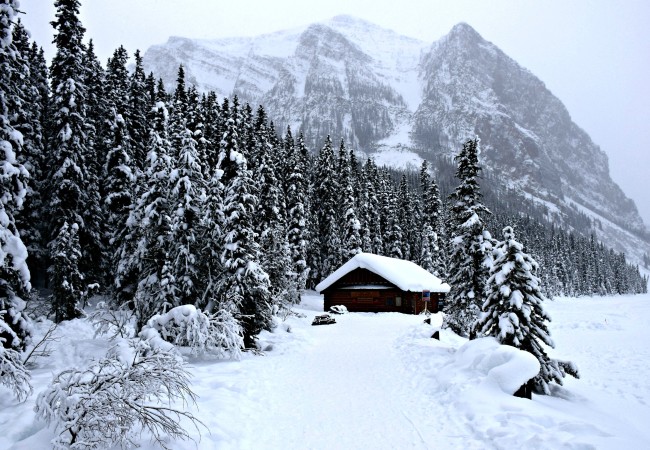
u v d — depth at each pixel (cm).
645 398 1520
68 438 612
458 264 2767
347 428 917
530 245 11238
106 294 3256
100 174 3388
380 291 4341
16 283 1352
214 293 1977
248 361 1573
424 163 7606
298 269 4697
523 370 1075
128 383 664
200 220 2038
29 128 2869
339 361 1656
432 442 833
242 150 4200
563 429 816
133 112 3641
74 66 2805
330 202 5609
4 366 869
